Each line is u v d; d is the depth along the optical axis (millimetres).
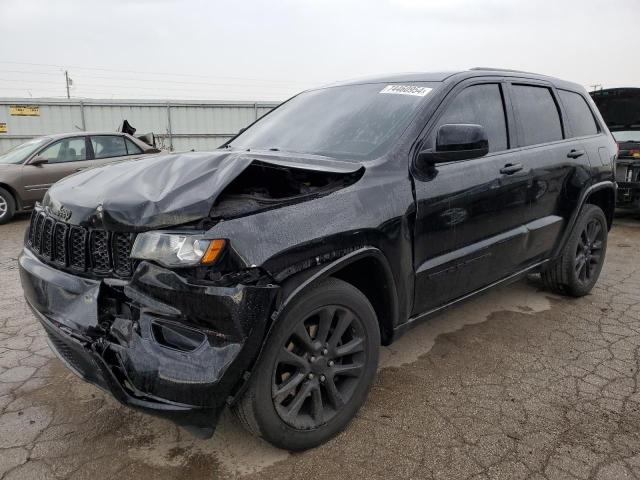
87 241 2285
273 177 2602
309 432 2402
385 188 2619
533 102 3879
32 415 2762
